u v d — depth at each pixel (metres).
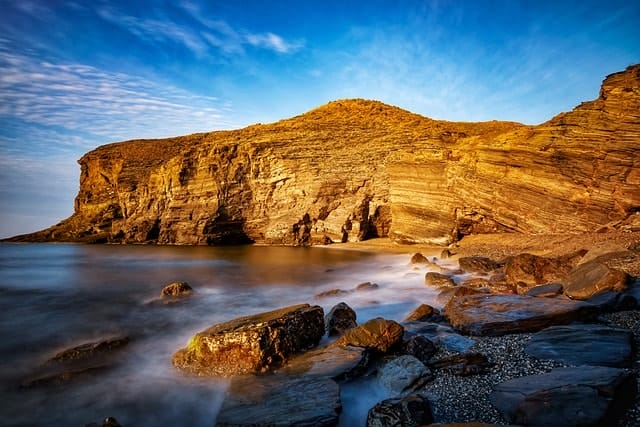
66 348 11.01
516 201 27.17
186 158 54.31
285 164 47.41
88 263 34.22
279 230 46.66
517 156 27.16
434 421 5.78
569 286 11.66
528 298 10.85
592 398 5.20
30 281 24.08
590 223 23.06
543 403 5.31
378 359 8.45
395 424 5.62
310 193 45.47
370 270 24.39
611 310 9.59
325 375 7.63
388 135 47.75
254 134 56.31
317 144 47.88
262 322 9.13
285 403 6.57
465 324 9.77
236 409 6.48
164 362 9.70
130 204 62.16
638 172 21.48
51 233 71.00
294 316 9.60
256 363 8.41
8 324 13.66
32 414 7.27
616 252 14.93
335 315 11.00
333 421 6.04
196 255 38.75
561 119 26.02
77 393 8.03
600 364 6.68
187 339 11.71
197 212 52.19
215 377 8.52
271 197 49.44
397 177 36.97
